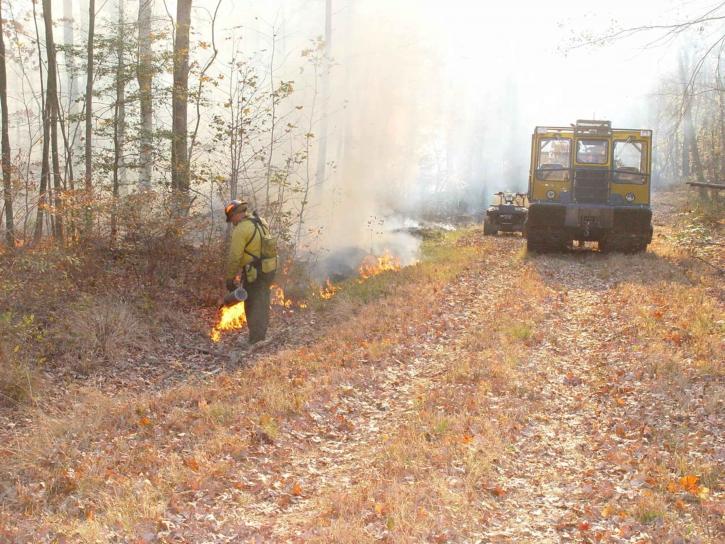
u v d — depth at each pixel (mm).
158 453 5332
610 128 17016
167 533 4137
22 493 4621
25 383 6688
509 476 5051
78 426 5785
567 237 17062
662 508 4406
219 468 5031
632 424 5945
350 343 8656
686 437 5559
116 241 9859
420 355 8266
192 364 8156
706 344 7855
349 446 5711
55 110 11055
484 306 10930
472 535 4164
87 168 11250
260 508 4586
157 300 9586
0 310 8031
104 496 4566
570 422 6148
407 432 5719
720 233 17891
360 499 4574
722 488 4699
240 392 6773
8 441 5660
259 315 8875
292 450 5543
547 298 11273
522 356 7988
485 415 6121
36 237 9562
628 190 16953
